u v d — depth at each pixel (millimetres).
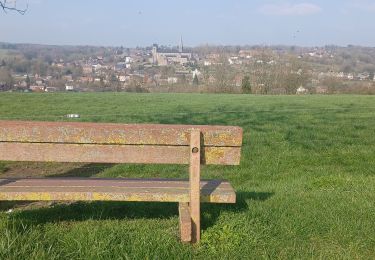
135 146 2344
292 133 8156
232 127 2371
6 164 5449
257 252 2289
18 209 3035
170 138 2334
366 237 2566
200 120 10344
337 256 2291
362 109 14172
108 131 2309
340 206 3139
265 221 2713
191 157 2318
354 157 6098
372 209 3068
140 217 2846
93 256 2082
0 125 2289
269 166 5570
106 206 3039
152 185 2605
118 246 2189
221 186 2662
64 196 2375
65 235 2357
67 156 2346
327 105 16328
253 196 3494
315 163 5773
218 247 2314
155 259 2086
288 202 3234
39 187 2475
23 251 2051
